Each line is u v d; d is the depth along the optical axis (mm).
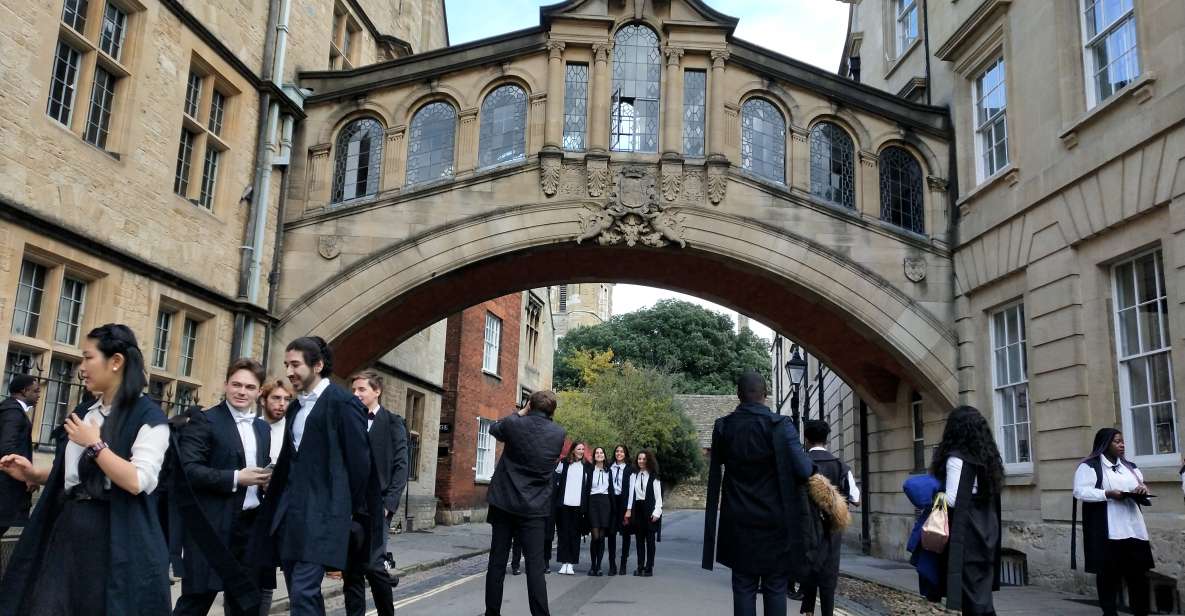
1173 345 9125
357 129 14016
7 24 7945
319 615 4410
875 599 9828
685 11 14109
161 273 10289
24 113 8164
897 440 15891
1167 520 8859
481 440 24328
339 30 15812
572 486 11711
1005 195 12492
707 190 13672
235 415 5262
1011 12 12453
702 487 45594
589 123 13758
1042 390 11320
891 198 14195
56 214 8594
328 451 4574
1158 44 9492
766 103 14266
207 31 11227
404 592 9391
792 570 5230
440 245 13391
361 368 15766
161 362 10750
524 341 29312
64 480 3795
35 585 3645
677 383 47125
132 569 3678
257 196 12602
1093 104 10766
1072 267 10891
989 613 5008
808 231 13766
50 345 8602
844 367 16344
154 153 10250
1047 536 10898
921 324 13672
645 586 10359
